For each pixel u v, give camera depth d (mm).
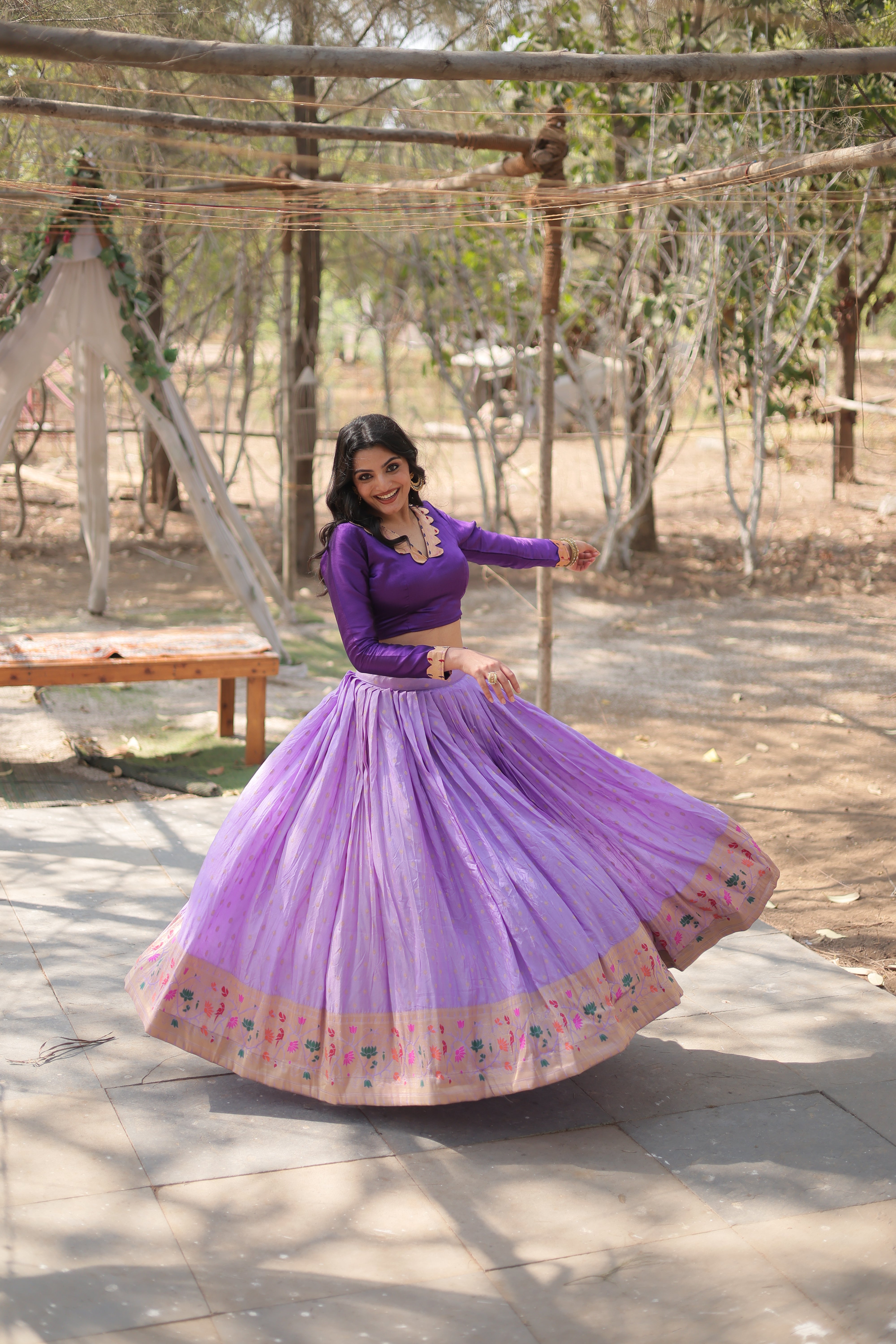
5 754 5922
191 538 11008
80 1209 2654
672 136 8492
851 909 4422
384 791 3006
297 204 5402
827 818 5293
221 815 5172
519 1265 2512
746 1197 2738
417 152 8672
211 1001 3020
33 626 8062
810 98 6793
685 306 9109
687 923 3197
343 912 2930
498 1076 2795
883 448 13148
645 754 6090
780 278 9023
